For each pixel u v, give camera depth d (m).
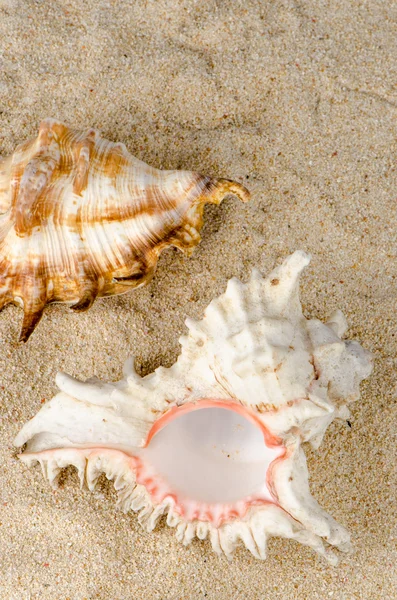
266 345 0.30
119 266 0.33
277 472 0.31
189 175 0.33
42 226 0.32
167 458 0.33
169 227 0.33
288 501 0.31
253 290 0.31
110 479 0.34
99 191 0.32
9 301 0.34
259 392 0.31
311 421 0.31
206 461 0.34
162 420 0.32
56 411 0.33
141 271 0.34
